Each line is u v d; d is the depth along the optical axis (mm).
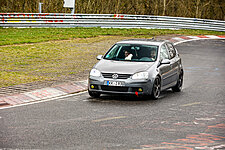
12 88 27969
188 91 29891
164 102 25125
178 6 155375
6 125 18594
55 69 37844
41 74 34656
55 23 85000
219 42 70500
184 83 33719
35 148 15023
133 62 26453
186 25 90938
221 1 154375
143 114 21422
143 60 26703
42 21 83875
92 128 18203
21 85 29172
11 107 22828
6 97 25109
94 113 21453
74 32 75750
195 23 91062
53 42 61188
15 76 33375
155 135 17172
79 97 26219
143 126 18750
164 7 151750
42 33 72750
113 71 25297
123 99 25953
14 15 82062
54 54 49062
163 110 22594
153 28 89250
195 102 25359
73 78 32875
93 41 64250
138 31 80625
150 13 151250
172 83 28672
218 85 32719
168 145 15672
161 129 18234
